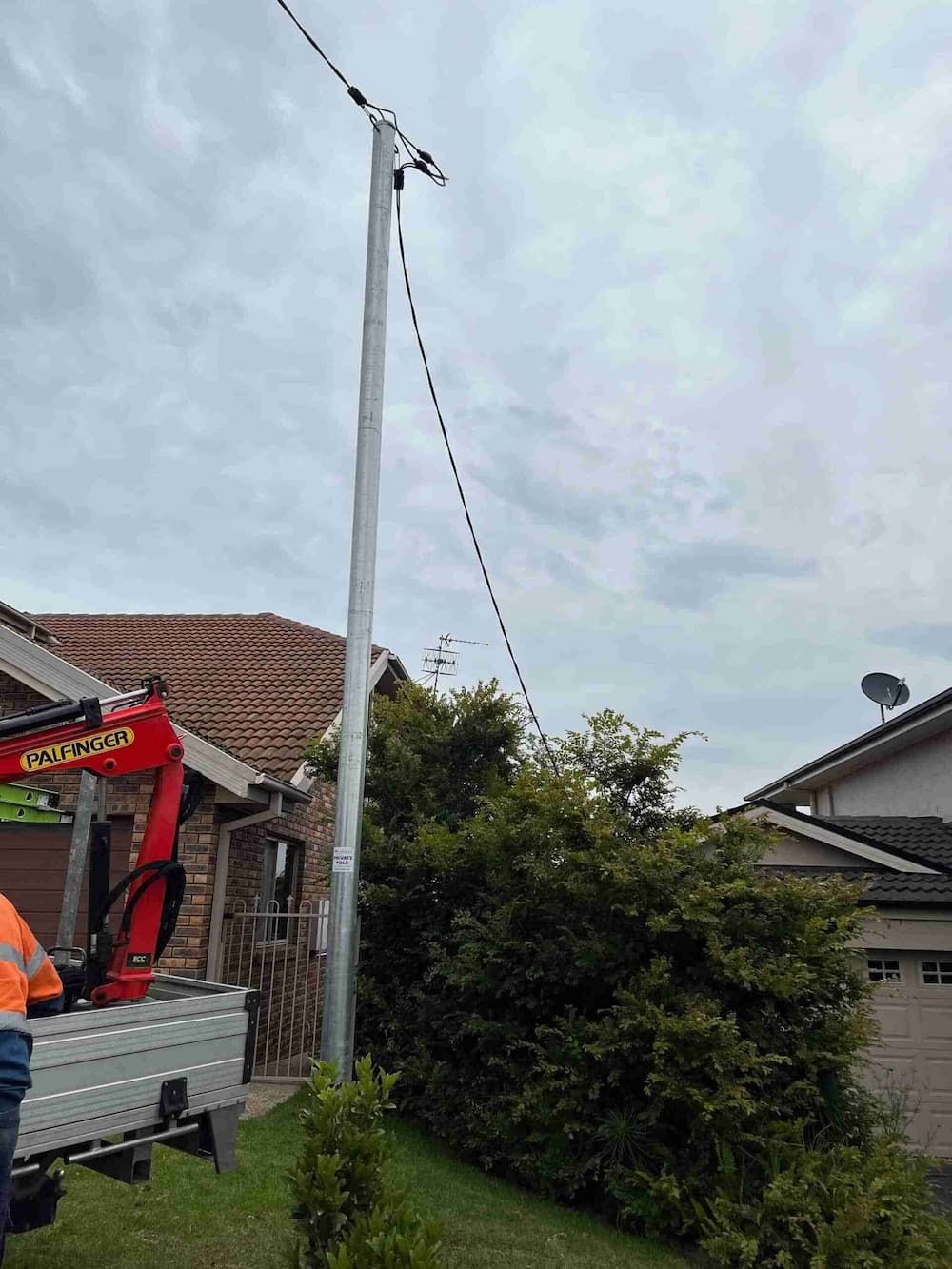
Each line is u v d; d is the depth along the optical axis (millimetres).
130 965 4496
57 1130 3498
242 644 15148
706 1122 6742
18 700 10180
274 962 10875
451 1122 8023
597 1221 6887
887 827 14680
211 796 9844
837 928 7617
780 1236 6242
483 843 8523
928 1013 11906
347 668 7074
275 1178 6195
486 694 10891
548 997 7789
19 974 3225
